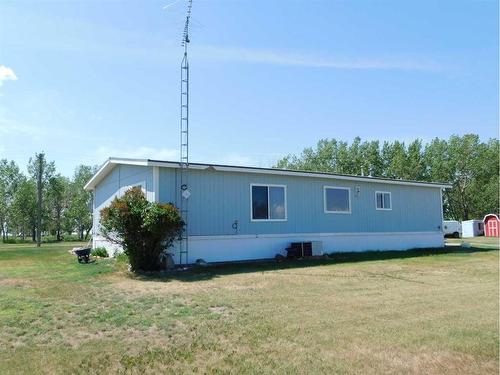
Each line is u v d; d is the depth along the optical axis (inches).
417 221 876.0
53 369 201.5
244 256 638.5
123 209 509.0
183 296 365.4
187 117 594.9
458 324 273.6
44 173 2155.5
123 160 634.8
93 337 253.0
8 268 577.9
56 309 320.2
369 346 232.1
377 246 803.4
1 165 2138.3
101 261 639.1
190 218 595.5
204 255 602.5
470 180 2353.6
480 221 1942.7
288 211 692.1
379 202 818.8
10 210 2106.3
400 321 281.3
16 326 275.3
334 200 753.0
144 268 524.1
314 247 684.1
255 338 245.6
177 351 225.0
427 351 225.3
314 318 289.1
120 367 204.5
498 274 498.3
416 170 2266.2
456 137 2345.0
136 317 295.7
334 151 2409.0
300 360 212.2
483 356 219.5
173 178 590.2
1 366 204.7
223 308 321.7
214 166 609.0
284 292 382.9
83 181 2236.7
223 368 202.8
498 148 2330.2
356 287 408.8
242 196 645.3
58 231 2235.5
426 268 548.7
